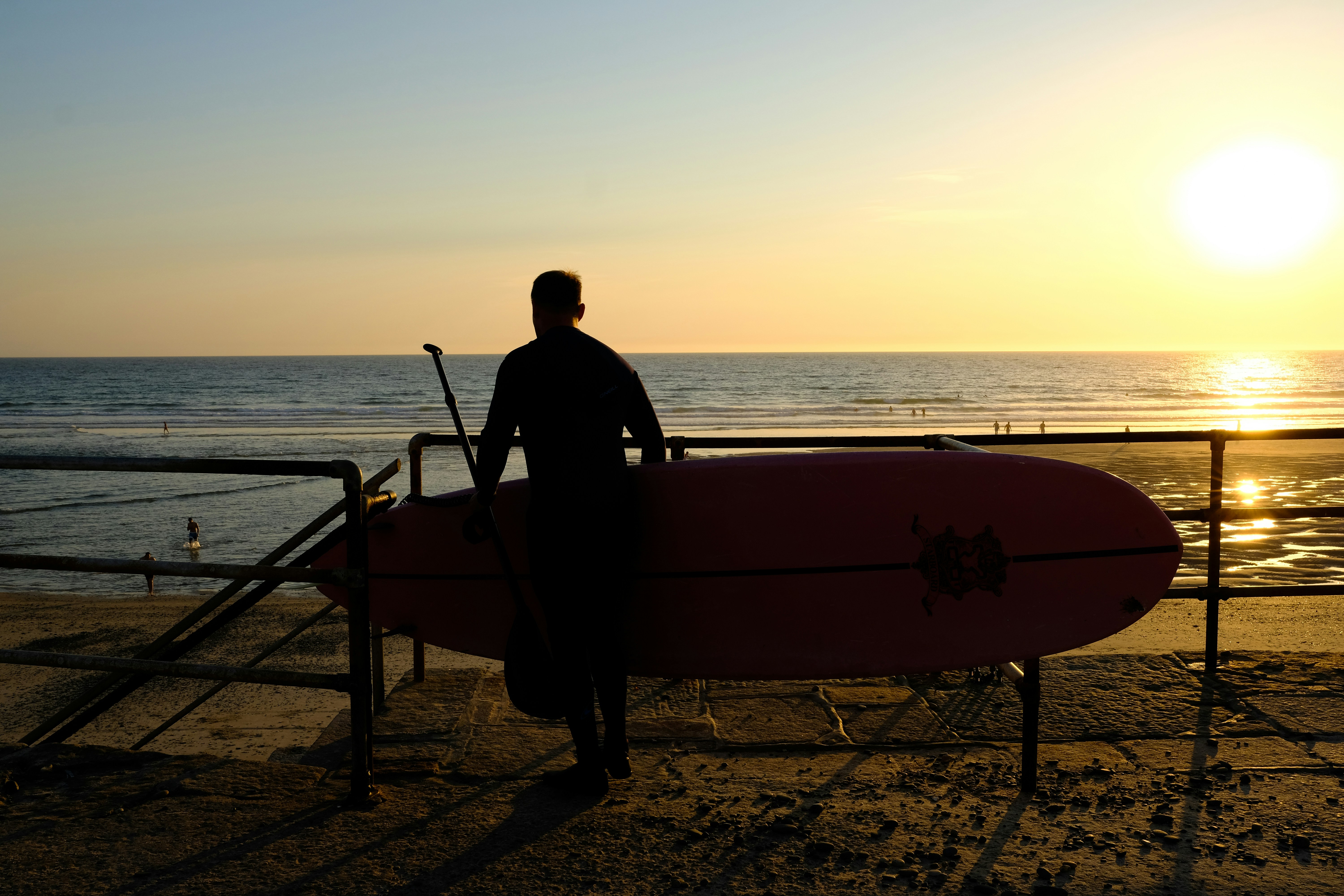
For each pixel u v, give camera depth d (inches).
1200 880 79.2
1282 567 489.7
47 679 325.4
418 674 137.4
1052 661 141.3
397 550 114.2
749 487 103.0
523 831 90.3
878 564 102.2
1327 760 104.3
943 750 111.0
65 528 799.7
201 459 93.9
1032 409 2571.4
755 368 6786.4
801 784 101.3
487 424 96.0
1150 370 6245.1
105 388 4037.9
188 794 98.7
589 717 97.3
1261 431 134.2
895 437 140.8
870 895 78.1
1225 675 133.6
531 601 110.8
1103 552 100.7
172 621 408.5
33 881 81.0
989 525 101.0
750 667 104.3
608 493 95.0
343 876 81.8
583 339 97.0
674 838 88.7
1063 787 99.0
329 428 1937.7
